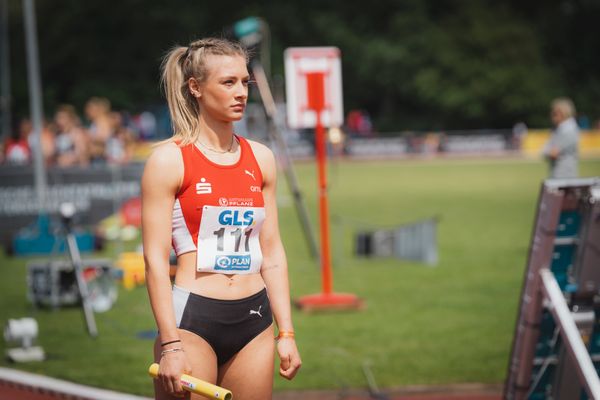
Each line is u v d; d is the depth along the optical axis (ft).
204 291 25.64
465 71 408.05
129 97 398.62
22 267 91.81
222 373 26.35
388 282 79.00
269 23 406.62
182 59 26.43
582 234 32.50
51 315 66.23
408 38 414.82
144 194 25.57
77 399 45.01
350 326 61.26
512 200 159.43
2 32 225.76
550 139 88.43
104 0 393.09
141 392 46.09
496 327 60.39
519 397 33.68
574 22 440.86
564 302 31.40
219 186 25.77
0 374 49.55
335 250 99.76
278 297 27.04
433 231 89.30
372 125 417.08
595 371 32.22
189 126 26.13
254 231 26.37
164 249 25.41
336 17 415.85
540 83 410.52
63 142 133.69
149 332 59.93
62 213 60.70
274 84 251.39
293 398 45.34
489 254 95.04
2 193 106.52
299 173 234.58
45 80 395.96
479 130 421.59
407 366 50.67
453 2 425.28
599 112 422.00
